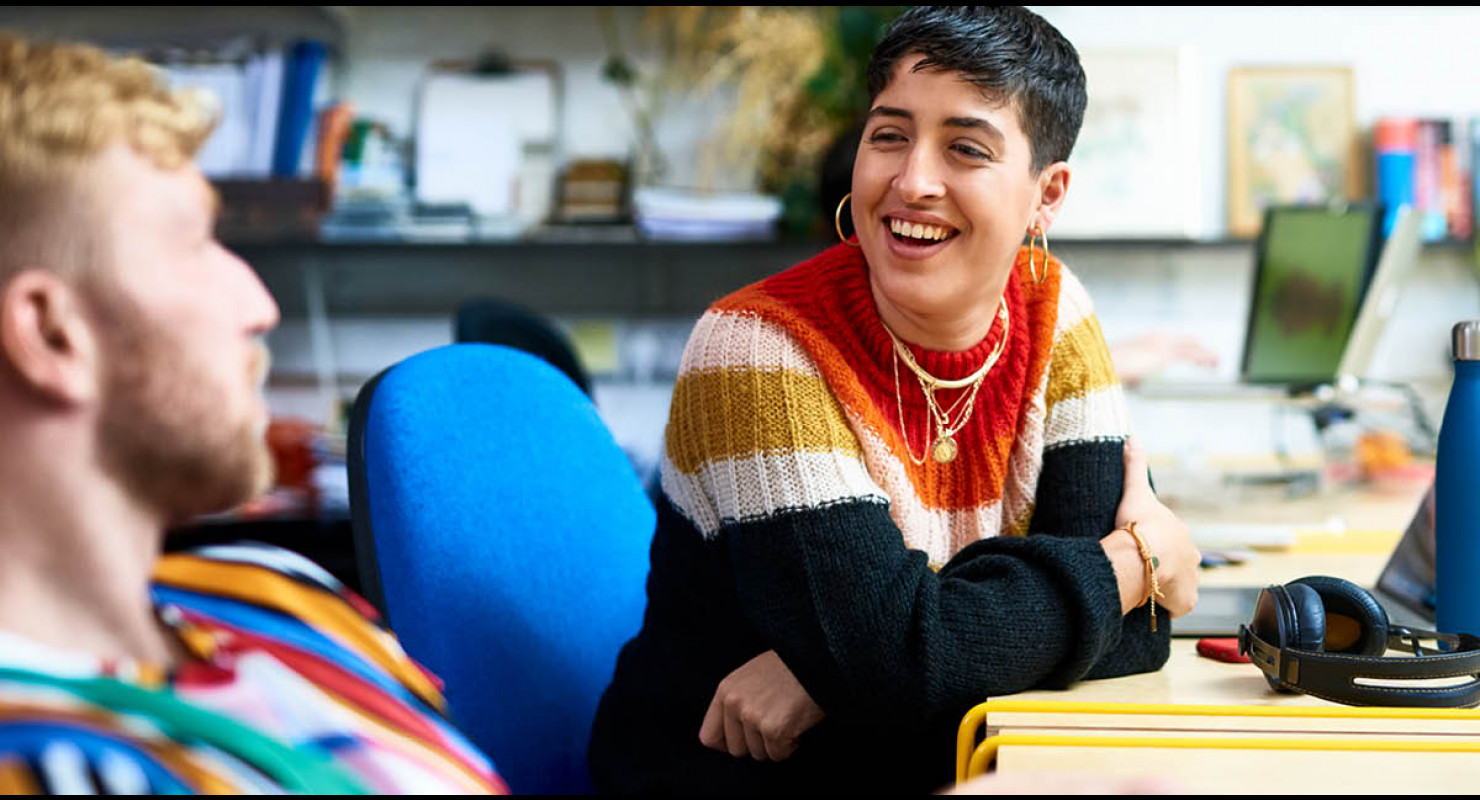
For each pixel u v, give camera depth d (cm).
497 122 355
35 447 55
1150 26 355
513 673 121
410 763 66
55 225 54
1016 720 94
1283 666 101
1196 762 81
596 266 366
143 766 53
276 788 57
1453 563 111
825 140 334
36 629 56
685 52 358
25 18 351
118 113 56
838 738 117
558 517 128
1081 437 123
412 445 117
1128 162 349
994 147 113
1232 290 355
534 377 132
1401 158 338
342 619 73
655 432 362
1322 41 354
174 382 56
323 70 356
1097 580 109
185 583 69
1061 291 128
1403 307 353
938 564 123
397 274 367
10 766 50
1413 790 74
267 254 351
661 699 123
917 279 115
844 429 115
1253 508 217
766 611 111
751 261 361
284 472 301
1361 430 304
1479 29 351
